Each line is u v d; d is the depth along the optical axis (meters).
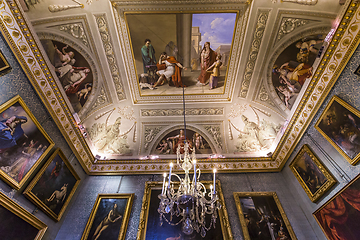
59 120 7.59
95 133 9.55
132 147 10.41
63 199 7.80
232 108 10.00
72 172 8.37
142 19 7.07
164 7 6.75
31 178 6.48
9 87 5.66
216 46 7.90
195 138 10.56
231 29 7.38
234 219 8.01
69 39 6.88
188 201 5.14
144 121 10.40
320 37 6.49
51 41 6.50
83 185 9.05
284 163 9.20
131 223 7.89
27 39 5.80
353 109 5.88
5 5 5.17
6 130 5.57
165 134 10.58
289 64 7.55
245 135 10.27
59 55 6.88
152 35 7.53
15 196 5.89
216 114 10.25
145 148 10.42
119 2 6.62
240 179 9.27
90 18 6.84
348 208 6.02
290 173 8.86
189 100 9.78
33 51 6.04
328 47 6.30
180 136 10.60
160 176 9.44
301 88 7.64
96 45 7.51
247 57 8.11
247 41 7.63
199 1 6.62
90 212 8.21
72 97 7.91
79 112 8.41
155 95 9.60
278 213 8.05
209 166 9.65
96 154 10.01
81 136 8.75
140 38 7.62
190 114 10.27
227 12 6.91
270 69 8.12
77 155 8.75
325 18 6.10
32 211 6.44
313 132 7.60
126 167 9.65
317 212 7.25
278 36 7.24
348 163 6.32
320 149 7.30
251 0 6.58
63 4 6.05
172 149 10.44
